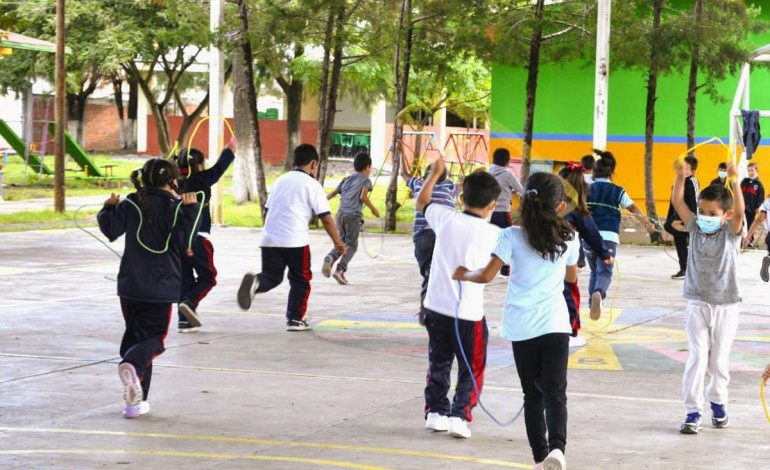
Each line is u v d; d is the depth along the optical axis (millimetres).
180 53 46344
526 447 7211
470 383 7477
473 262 7324
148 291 7770
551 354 6336
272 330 11891
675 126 28375
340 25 24828
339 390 8922
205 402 8383
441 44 25547
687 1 27266
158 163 7938
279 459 6766
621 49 24078
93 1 42812
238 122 31797
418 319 12469
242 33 24781
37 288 15008
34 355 10180
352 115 66375
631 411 8320
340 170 52312
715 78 24203
